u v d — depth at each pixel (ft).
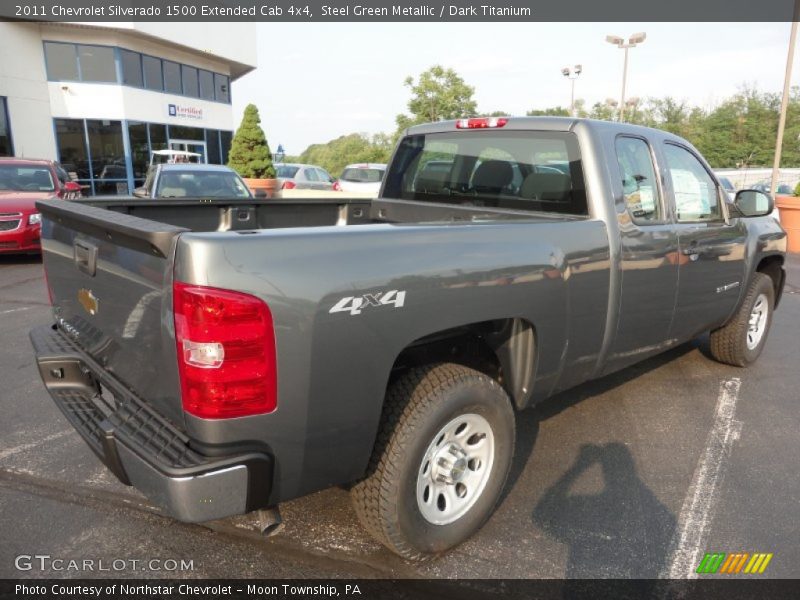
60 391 9.32
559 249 9.57
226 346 6.25
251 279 6.32
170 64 82.02
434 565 8.72
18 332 19.93
